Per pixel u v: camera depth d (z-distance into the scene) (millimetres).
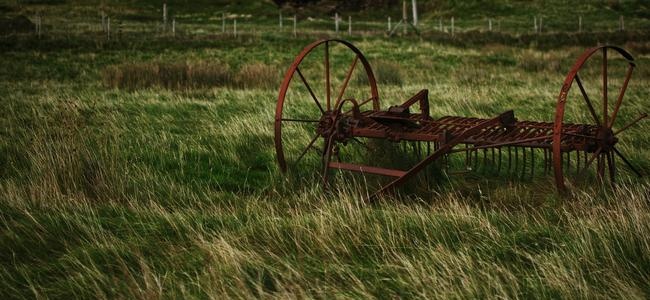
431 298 4949
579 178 8102
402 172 7723
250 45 33188
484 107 14508
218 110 14242
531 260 5492
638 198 6926
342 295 5016
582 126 7539
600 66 25469
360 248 6035
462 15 57781
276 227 6398
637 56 29016
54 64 26438
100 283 5379
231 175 9305
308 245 6094
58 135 9734
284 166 8680
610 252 5535
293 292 5152
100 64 27062
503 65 27422
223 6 59312
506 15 56531
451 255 5578
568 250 5719
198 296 5137
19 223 6551
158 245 6164
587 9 56594
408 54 30203
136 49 31328
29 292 5289
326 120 8406
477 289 5031
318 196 7867
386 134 8023
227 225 6723
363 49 31734
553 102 15383
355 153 9688
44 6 54875
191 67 20734
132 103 15062
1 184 7871
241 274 5402
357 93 18016
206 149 10438
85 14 52625
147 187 8180
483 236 6160
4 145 10070
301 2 62219
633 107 14539
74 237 6367
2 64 25797
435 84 20797
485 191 8234
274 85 20188
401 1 64000
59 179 8086
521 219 6719
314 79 23422
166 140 10938
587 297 4875
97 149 9633
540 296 4980
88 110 13852
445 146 7551
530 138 7516
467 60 28438
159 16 54688
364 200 7629
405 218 6590
